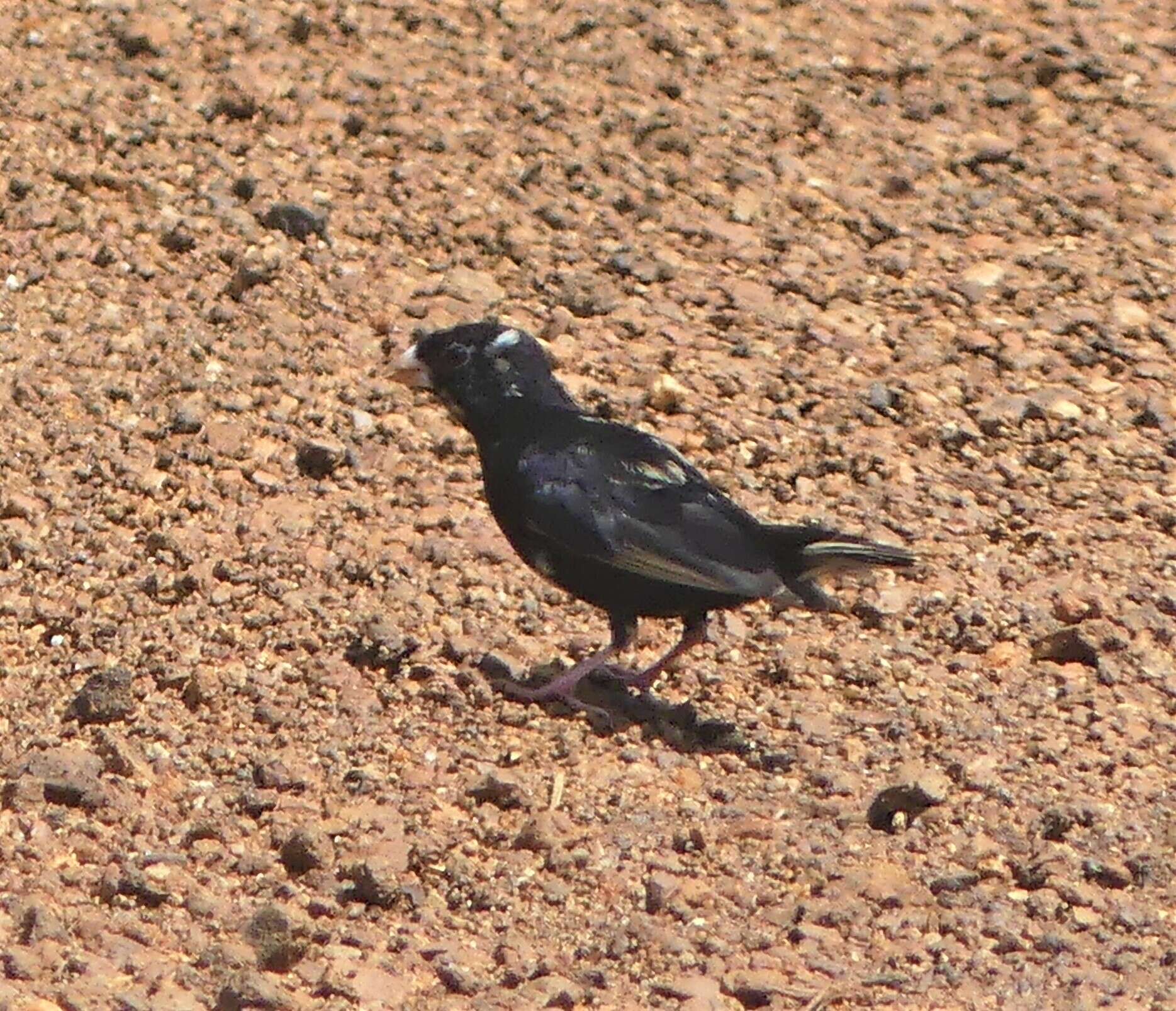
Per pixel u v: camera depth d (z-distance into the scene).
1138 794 10.95
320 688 11.22
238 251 14.84
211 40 16.89
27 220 14.68
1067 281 15.95
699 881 10.05
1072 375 14.96
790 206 16.45
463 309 14.74
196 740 10.71
